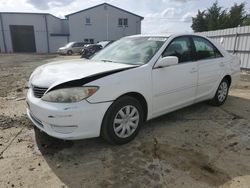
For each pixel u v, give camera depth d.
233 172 2.70
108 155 3.04
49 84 2.97
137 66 3.32
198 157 3.00
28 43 37.81
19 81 8.57
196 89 4.25
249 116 4.46
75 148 3.22
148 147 3.24
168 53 3.72
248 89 6.93
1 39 36.84
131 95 3.30
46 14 36.78
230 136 3.60
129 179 2.57
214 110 4.79
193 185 2.48
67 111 2.75
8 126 3.93
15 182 2.51
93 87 2.84
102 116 2.96
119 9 36.28
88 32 36.59
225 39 12.18
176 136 3.58
